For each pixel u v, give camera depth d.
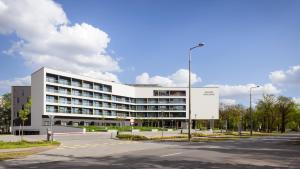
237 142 39.41
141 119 140.12
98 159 18.30
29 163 16.47
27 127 97.19
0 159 18.30
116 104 129.75
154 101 142.50
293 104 120.00
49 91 97.19
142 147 29.05
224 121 145.50
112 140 42.44
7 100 127.44
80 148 27.72
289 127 147.12
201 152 23.28
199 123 146.25
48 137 35.28
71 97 104.94
